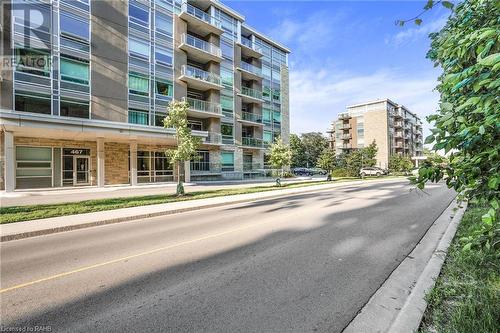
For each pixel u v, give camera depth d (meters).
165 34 28.64
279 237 6.93
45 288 4.23
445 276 4.17
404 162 53.09
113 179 23.98
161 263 5.24
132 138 22.53
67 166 21.78
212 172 32.84
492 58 1.62
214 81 33.12
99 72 23.25
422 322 3.10
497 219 2.12
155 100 27.31
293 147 70.81
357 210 10.73
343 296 3.86
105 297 3.92
